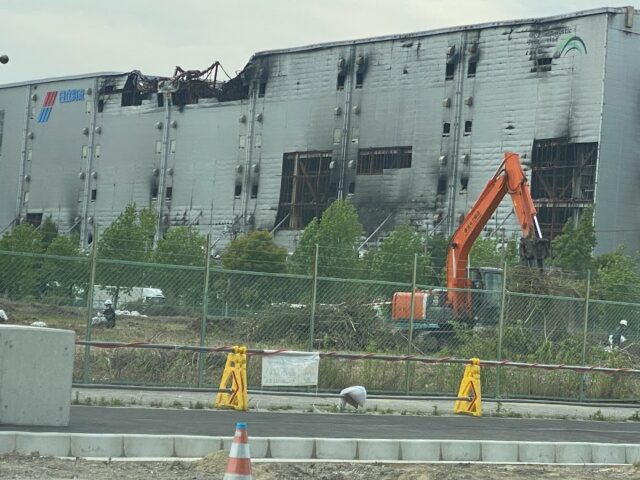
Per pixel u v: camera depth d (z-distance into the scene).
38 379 29.14
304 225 183.25
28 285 41.78
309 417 37.62
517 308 52.97
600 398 52.00
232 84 193.62
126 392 41.50
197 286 44.66
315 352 42.41
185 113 199.25
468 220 78.12
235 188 191.75
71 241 87.88
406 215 172.00
